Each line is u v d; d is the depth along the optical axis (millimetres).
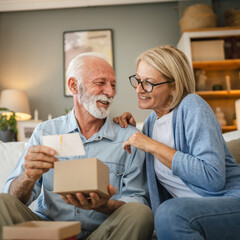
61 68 3971
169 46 1324
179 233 859
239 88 3625
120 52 3945
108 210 1086
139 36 3982
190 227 860
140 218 991
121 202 1135
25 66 4008
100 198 976
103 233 1022
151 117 1444
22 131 3291
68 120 1454
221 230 886
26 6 4031
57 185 914
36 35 4062
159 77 1264
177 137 1206
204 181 1019
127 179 1325
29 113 3619
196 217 868
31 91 3945
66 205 1250
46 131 1405
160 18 4012
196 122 1110
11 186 1177
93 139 1369
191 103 1178
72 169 909
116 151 1372
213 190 1035
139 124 3184
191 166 1034
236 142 1569
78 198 927
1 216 948
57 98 3914
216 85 3549
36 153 989
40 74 3977
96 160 896
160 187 1354
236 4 3973
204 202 916
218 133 1116
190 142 1114
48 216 1262
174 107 1287
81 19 4055
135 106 3805
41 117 3887
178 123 1204
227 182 1074
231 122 3559
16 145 1780
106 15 4043
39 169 1012
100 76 1383
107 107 1412
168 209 895
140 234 983
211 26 3521
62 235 733
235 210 910
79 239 1222
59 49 4016
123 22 4020
